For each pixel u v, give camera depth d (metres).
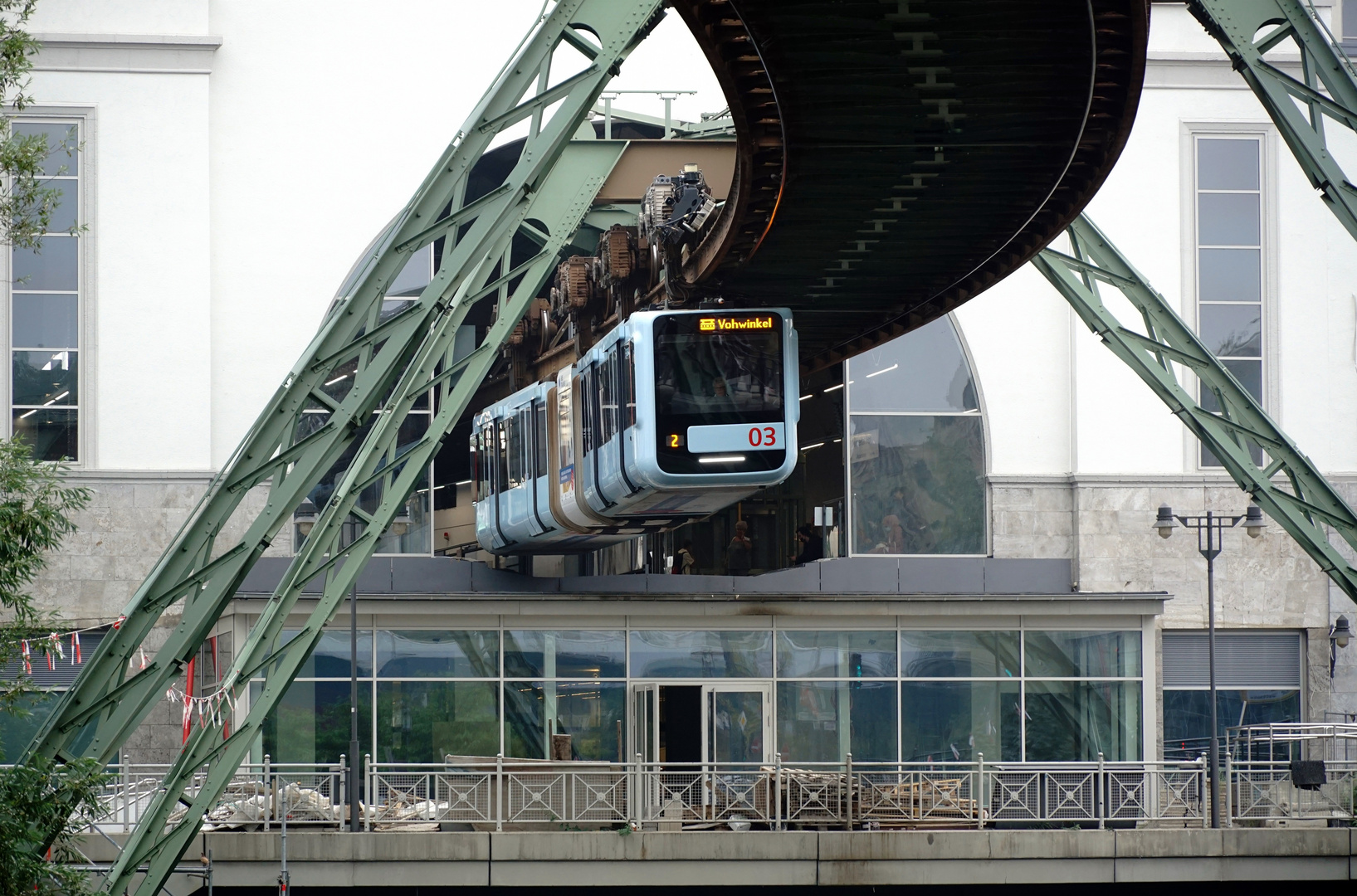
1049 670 65.81
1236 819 53.00
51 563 65.44
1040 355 70.50
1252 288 71.31
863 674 65.12
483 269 32.28
